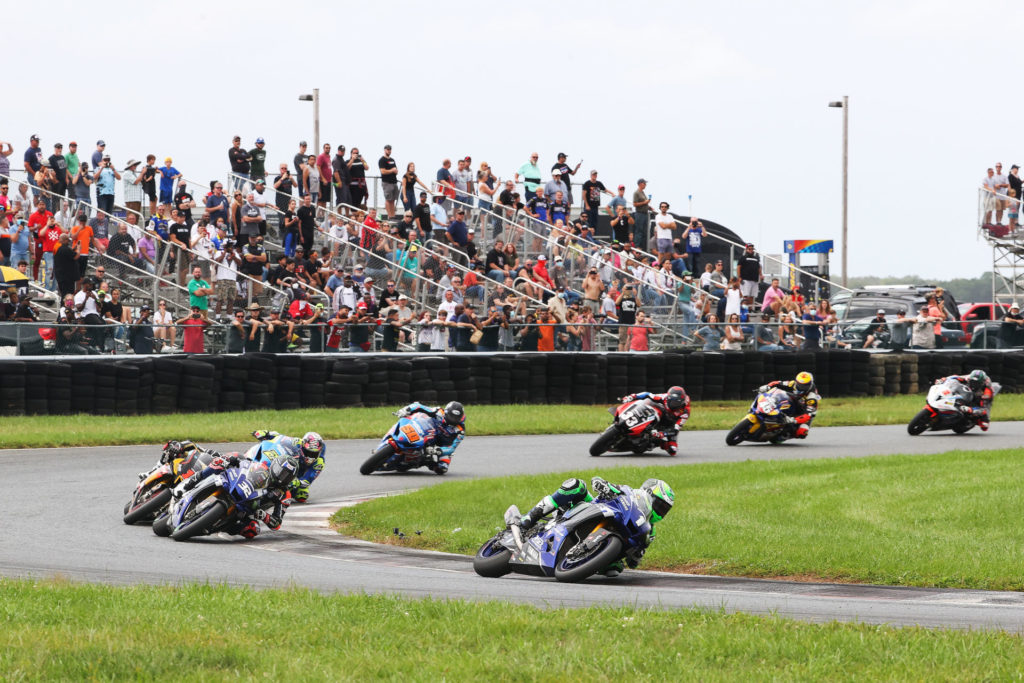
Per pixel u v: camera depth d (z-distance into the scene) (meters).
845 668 25.91
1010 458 72.06
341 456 75.12
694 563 43.94
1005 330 136.12
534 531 40.66
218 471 48.22
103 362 88.94
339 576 40.16
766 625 29.80
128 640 27.09
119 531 49.03
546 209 146.75
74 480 62.59
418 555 46.16
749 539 46.94
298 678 24.56
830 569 42.00
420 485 64.69
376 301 116.81
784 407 82.25
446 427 68.62
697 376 112.88
